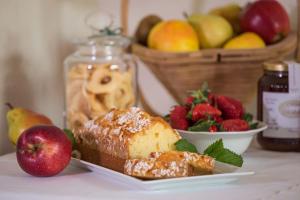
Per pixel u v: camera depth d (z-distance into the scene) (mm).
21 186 809
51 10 1259
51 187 803
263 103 1023
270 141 1021
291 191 778
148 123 842
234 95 1175
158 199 741
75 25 1325
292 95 1001
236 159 836
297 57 1210
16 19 1173
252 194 761
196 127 919
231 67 1152
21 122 1010
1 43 1142
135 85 1157
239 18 1207
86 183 821
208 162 800
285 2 1258
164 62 1154
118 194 765
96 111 1084
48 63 1260
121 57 1132
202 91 988
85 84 1089
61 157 846
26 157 841
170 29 1164
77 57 1121
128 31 1361
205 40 1188
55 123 1289
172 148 856
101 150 873
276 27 1159
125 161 823
